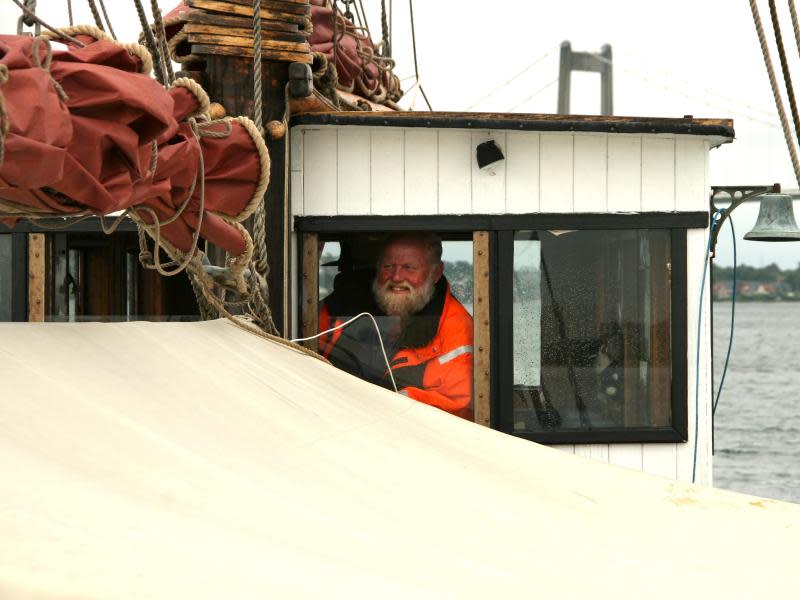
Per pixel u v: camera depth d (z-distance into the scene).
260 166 3.78
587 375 5.95
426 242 5.95
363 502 2.86
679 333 5.94
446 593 2.15
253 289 4.70
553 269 5.94
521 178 5.91
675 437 5.92
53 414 2.63
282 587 1.97
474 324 5.92
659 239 5.99
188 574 1.92
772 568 2.86
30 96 2.54
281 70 5.52
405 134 5.88
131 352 3.33
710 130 5.82
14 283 5.93
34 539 1.93
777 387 43.75
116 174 2.92
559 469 3.62
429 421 3.87
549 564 2.63
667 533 3.16
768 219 6.95
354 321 5.94
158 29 4.55
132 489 2.40
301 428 3.35
